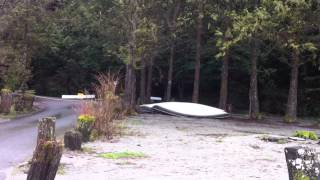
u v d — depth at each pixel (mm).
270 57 53562
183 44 54406
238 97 59188
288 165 7492
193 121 34156
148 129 25609
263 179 12617
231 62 55531
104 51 58500
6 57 40000
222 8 42344
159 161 15148
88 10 46750
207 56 56406
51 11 51500
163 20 44406
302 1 37906
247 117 42438
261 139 22297
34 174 8414
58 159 8531
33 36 45688
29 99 36281
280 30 39562
